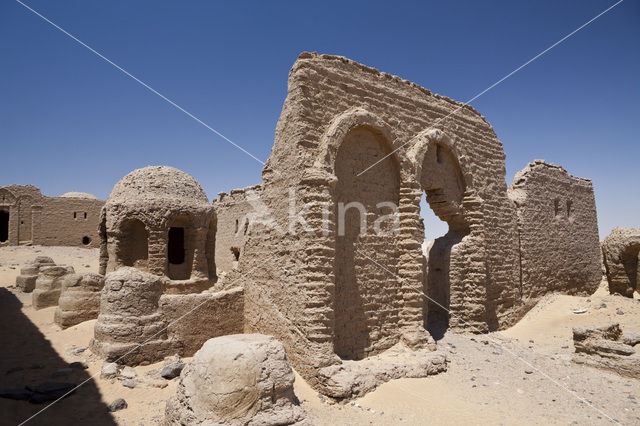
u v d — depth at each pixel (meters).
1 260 26.05
